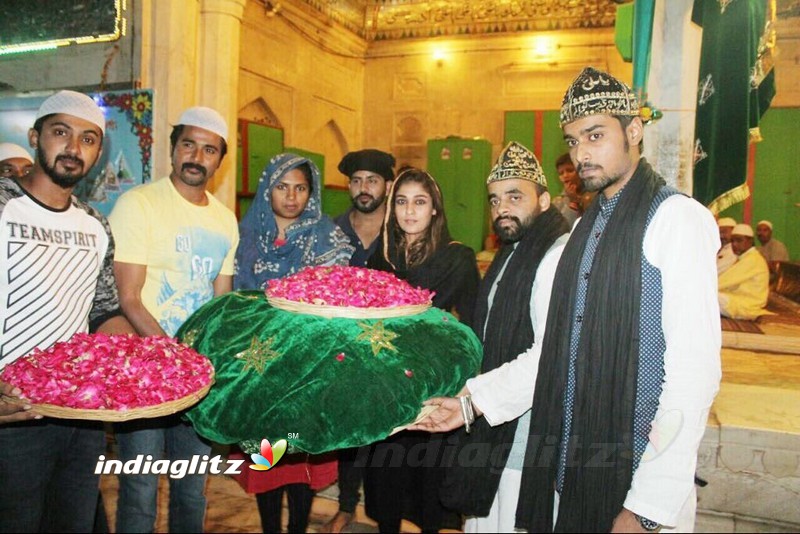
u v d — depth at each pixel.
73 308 1.77
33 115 2.50
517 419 1.81
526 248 1.88
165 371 1.47
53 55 2.56
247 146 3.82
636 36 2.55
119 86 2.64
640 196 1.45
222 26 2.93
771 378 2.15
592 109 1.45
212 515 2.39
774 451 1.87
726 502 1.92
